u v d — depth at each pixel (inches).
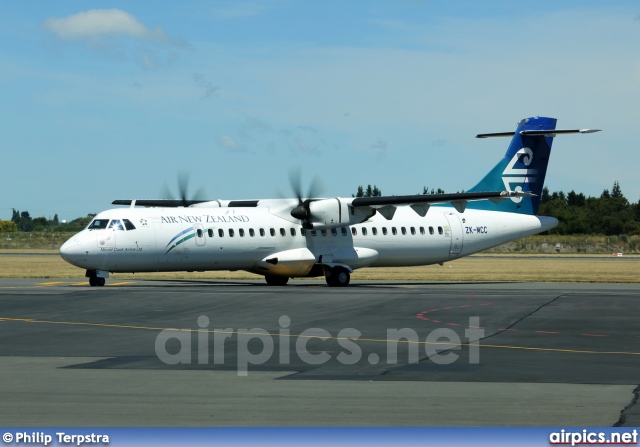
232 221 2536.9
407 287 2534.5
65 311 1686.8
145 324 1480.1
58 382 925.8
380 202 2514.8
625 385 916.0
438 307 1784.0
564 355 1138.0
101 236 2361.0
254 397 845.8
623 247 6904.5
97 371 999.6
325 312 1676.9
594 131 2780.5
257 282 2810.0
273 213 2608.3
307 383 925.2
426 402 823.7
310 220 2554.1
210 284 2625.5
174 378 953.5
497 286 2620.6
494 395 858.1
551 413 775.7
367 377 964.6
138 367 1031.0
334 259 2640.3
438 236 2805.1
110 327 1435.8
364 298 1990.7
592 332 1391.5
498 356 1128.8
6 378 949.2
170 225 2447.1
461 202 2506.2
